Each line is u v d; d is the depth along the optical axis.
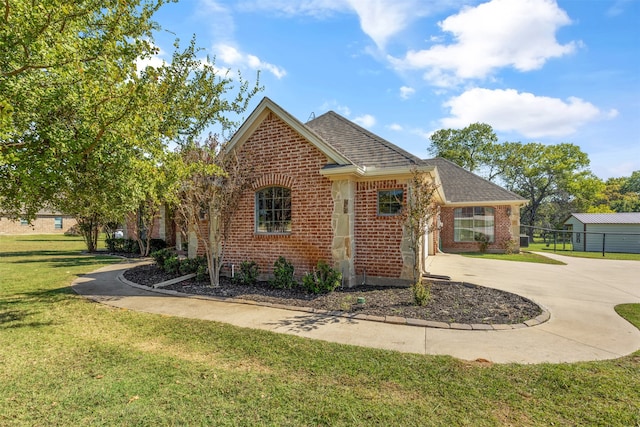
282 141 10.34
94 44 5.02
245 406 3.41
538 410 3.35
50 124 4.50
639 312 6.91
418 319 6.38
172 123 9.32
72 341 5.29
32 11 4.00
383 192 9.84
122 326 6.08
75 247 23.94
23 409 3.34
